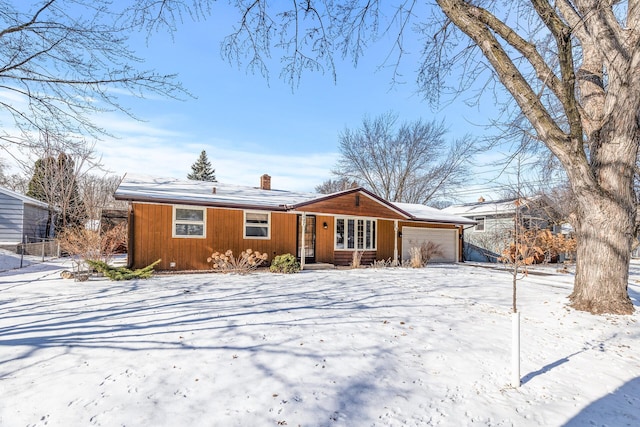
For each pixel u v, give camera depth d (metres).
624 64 6.33
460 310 7.02
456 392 3.56
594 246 6.86
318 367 3.96
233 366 3.89
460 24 6.39
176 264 12.72
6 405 2.98
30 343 4.49
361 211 15.94
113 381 3.46
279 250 14.91
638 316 6.42
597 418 3.20
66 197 21.81
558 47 6.19
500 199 23.41
